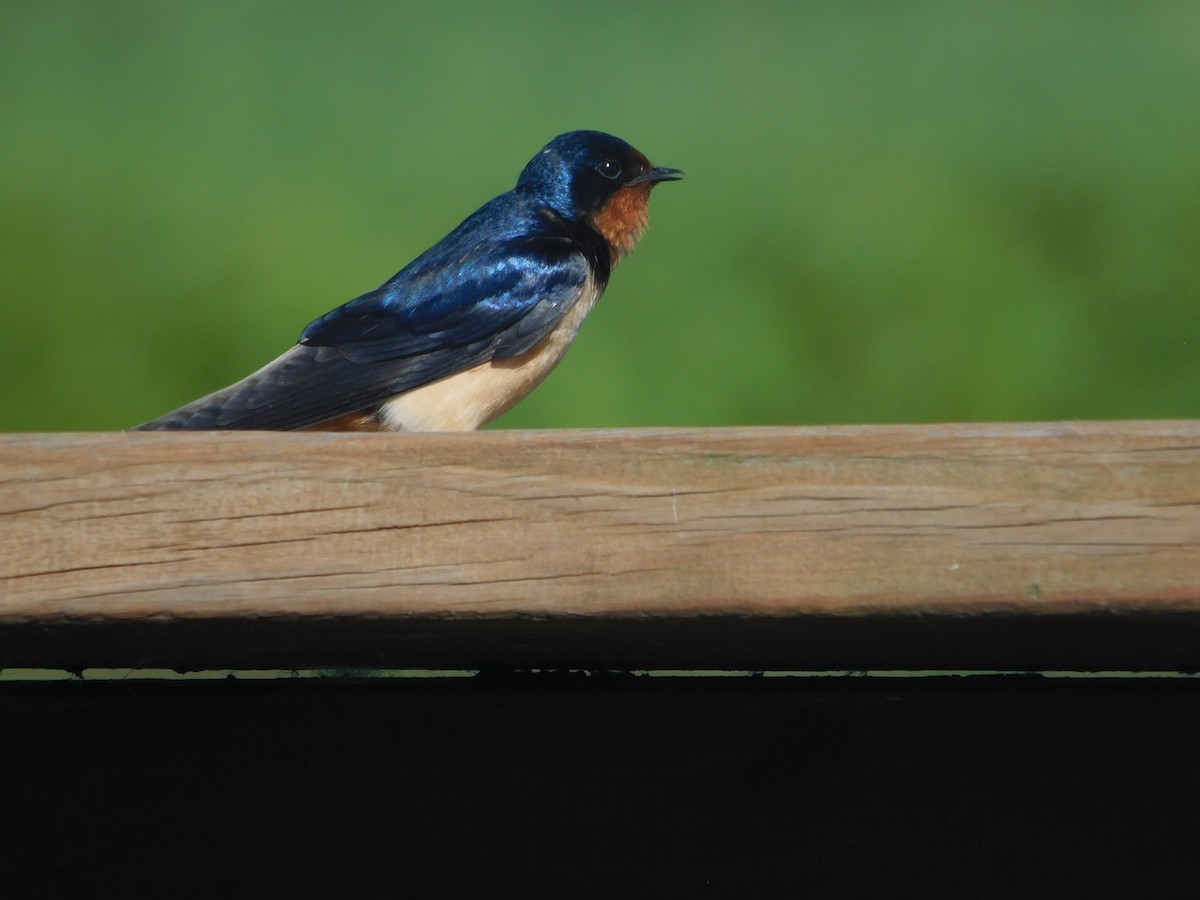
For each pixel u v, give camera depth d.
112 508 2.94
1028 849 3.21
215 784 3.21
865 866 3.21
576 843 3.21
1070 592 2.80
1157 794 3.21
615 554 2.89
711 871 3.21
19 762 3.21
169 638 3.14
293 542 2.93
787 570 2.86
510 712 3.21
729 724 3.21
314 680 3.21
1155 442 2.81
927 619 2.87
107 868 3.21
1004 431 2.84
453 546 2.91
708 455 2.89
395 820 3.21
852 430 2.87
